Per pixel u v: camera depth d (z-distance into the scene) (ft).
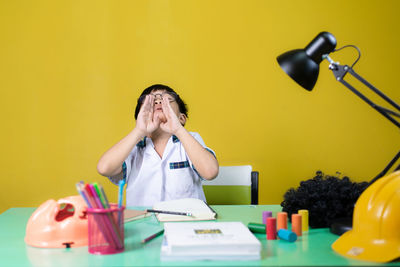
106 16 9.03
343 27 9.23
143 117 4.98
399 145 9.17
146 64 9.04
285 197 3.62
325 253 2.61
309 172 9.11
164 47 9.07
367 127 9.16
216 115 9.07
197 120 9.05
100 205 2.62
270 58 9.14
